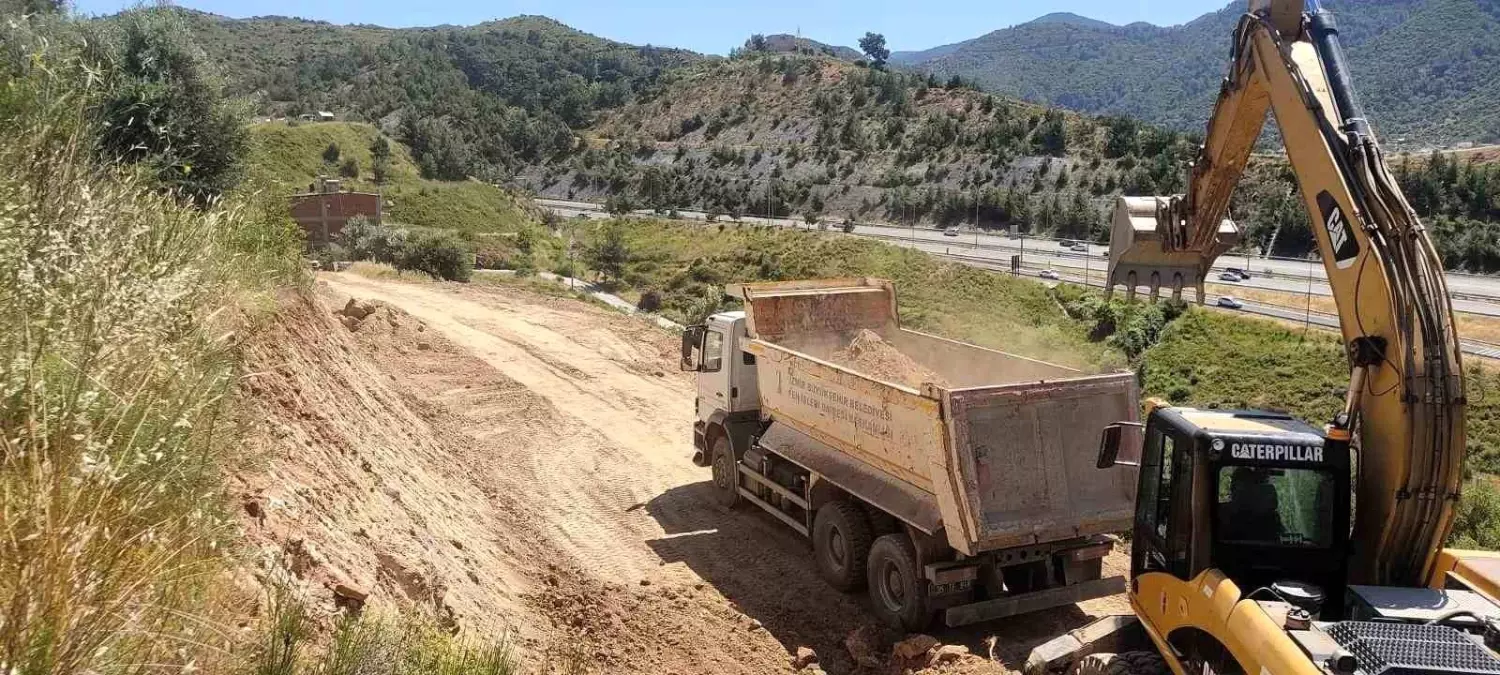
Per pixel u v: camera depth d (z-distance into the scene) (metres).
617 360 22.16
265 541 5.00
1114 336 57.59
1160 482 6.09
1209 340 53.66
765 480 11.28
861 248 81.12
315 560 5.41
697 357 13.68
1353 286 5.12
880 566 8.95
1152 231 7.44
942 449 7.96
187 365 4.30
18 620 2.81
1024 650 8.26
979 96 169.25
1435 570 5.17
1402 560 4.94
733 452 12.16
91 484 3.17
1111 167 130.88
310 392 8.75
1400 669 4.01
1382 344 4.92
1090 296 64.75
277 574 4.72
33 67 6.53
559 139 197.88
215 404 4.72
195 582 3.86
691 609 9.23
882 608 8.95
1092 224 113.06
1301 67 5.75
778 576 10.20
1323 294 62.50
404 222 107.81
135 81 10.29
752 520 11.92
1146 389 48.72
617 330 25.84
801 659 8.34
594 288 79.31
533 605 8.41
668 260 88.75
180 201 9.84
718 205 155.38
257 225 10.55
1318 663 4.16
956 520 7.99
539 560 9.88
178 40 11.76
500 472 13.27
